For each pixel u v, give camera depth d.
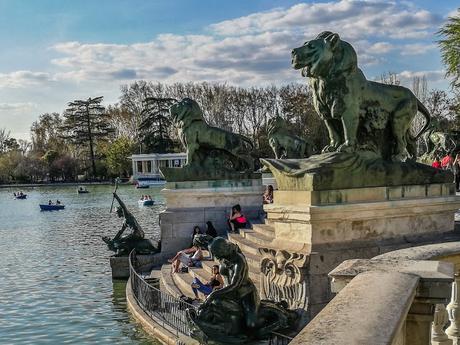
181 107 19.78
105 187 98.69
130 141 114.19
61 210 53.19
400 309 2.94
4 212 54.03
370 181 9.80
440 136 28.73
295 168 9.53
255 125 87.38
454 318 5.13
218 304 9.18
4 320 14.70
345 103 9.84
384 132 10.62
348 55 9.87
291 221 9.52
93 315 14.79
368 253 9.35
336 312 2.85
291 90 84.50
